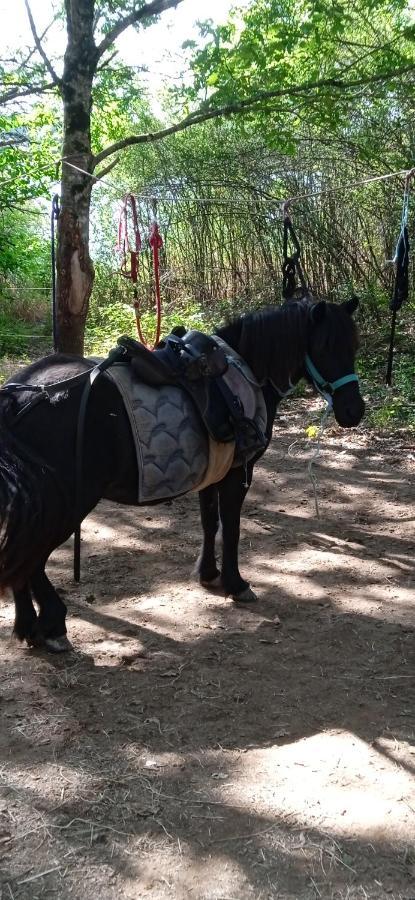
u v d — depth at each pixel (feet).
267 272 34.50
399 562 13.42
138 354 9.56
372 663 10.16
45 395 9.04
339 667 10.04
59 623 10.19
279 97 19.76
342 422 11.54
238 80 18.24
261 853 6.73
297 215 31.27
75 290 16.78
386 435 20.76
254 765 7.98
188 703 9.17
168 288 38.42
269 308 11.37
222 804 7.38
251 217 33.01
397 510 15.89
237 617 11.41
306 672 9.91
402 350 26.94
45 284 46.52
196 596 12.11
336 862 6.64
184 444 9.70
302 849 6.79
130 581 12.65
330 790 7.58
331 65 24.02
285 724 8.76
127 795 7.50
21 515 8.42
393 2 20.35
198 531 14.99
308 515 15.71
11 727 8.63
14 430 8.84
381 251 31.73
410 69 18.17
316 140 28.27
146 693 9.36
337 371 11.28
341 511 15.92
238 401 10.25
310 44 19.30
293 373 11.48
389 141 28.66
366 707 9.12
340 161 29.53
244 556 13.69
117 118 34.27
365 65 22.13
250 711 9.02
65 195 16.48
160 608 11.68
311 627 11.12
